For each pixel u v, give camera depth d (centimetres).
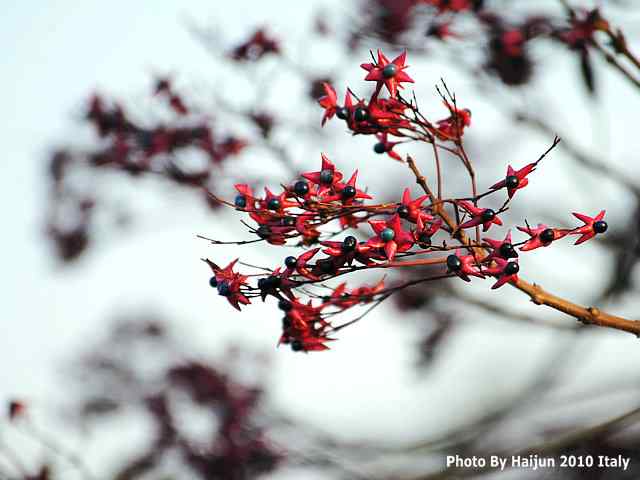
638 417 577
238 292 354
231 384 862
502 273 329
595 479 589
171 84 717
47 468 605
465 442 768
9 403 611
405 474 749
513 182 328
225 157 709
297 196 336
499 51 614
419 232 333
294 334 360
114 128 727
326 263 339
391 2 645
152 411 836
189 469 803
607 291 679
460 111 368
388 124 360
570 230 332
